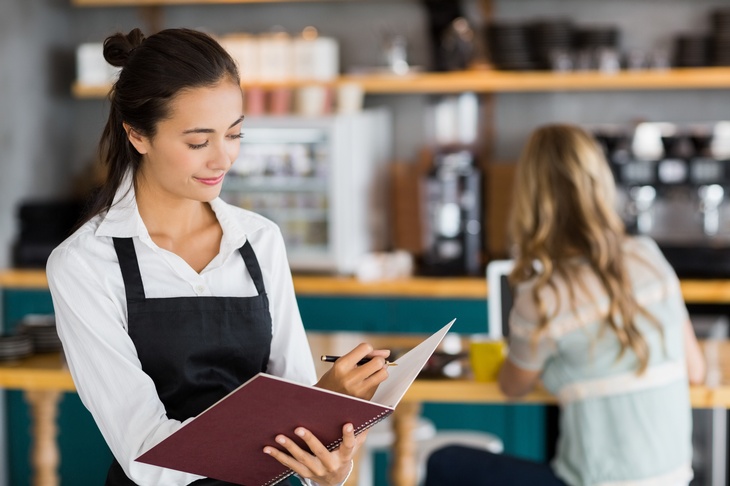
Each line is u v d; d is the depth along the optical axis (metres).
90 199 2.20
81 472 5.45
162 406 2.05
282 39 5.69
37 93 5.98
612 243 3.13
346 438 1.92
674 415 3.12
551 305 3.11
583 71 5.49
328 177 5.47
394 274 5.46
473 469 3.39
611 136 5.47
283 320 2.25
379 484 5.41
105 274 2.08
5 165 5.70
